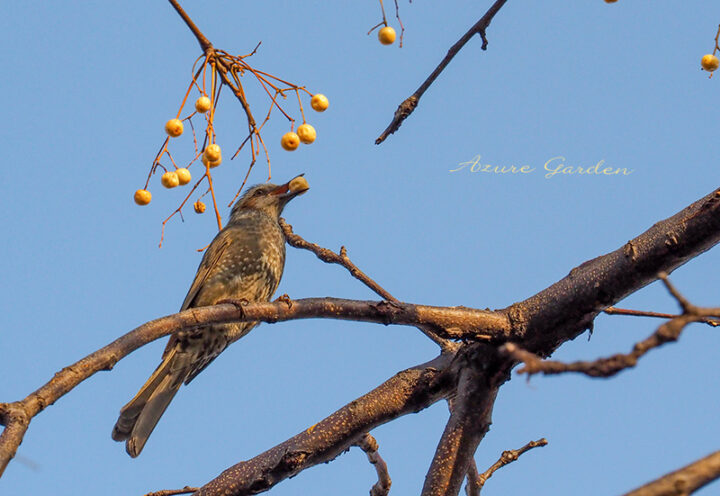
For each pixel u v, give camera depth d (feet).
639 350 14.99
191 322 26.43
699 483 14.55
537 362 15.11
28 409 21.50
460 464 29.19
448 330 28.71
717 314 15.07
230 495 28.96
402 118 27.48
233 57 25.82
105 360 23.58
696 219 27.27
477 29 28.17
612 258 28.63
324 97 26.76
